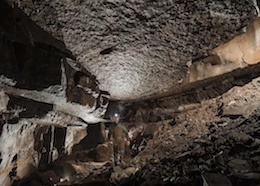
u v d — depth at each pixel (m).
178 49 3.17
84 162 6.21
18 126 3.04
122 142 6.79
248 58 3.37
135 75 4.13
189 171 2.65
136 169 3.74
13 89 2.46
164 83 4.66
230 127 3.64
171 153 3.86
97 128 7.67
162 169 3.19
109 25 2.50
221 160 2.57
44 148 4.60
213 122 4.27
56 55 2.73
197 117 4.91
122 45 2.97
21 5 2.07
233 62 3.63
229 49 3.62
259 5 2.03
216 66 3.94
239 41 3.43
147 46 3.03
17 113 2.87
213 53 3.78
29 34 2.29
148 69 3.86
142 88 4.99
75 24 2.44
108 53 3.18
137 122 6.45
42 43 2.57
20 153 3.43
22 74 2.32
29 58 2.36
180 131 4.89
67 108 3.82
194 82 4.46
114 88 4.88
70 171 5.20
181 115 5.45
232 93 4.38
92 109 4.36
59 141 5.29
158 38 2.83
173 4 2.19
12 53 2.15
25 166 3.80
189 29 2.67
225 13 2.36
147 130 6.10
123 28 2.57
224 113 4.18
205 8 2.27
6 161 2.97
